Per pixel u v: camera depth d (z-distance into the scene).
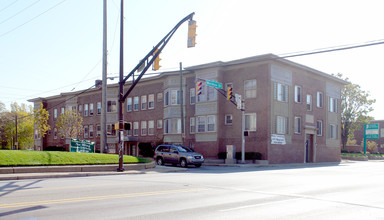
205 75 35.62
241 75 33.59
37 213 7.74
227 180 15.44
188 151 27.77
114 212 8.03
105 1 24.19
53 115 55.66
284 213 8.27
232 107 34.09
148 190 11.68
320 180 16.14
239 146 33.28
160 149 28.84
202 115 35.53
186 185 13.25
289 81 34.47
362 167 29.28
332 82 42.03
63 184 13.12
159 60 17.70
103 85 23.97
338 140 42.72
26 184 13.05
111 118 46.06
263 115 31.78
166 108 39.12
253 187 12.99
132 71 19.05
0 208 8.23
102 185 12.89
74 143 25.52
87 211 8.08
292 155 34.22
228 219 7.54
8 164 16.58
